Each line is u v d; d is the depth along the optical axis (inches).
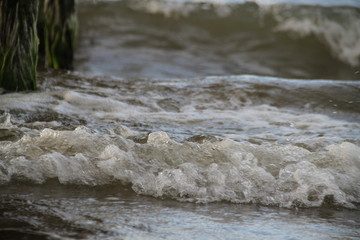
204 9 2409.0
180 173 466.6
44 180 482.3
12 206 411.5
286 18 2333.9
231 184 464.4
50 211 400.8
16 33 932.6
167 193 454.6
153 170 498.3
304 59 2170.3
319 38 2251.5
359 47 2223.2
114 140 541.6
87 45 2124.8
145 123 749.3
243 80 1098.1
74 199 435.5
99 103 863.1
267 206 437.7
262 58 2156.7
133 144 537.6
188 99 954.7
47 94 888.9
